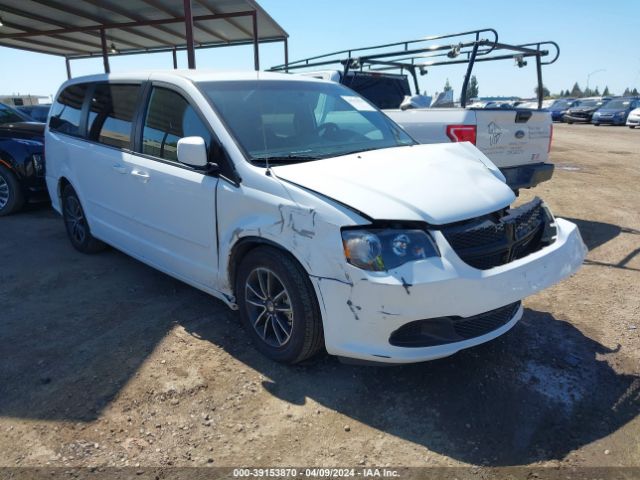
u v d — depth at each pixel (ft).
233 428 8.80
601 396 9.58
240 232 10.33
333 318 9.05
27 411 9.20
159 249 13.16
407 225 8.75
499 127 18.47
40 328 12.30
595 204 25.98
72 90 17.43
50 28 41.16
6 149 22.91
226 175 10.77
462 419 8.97
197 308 13.34
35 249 18.51
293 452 8.25
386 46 23.49
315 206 9.11
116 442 8.45
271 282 10.32
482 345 11.35
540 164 20.47
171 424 8.89
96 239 17.24
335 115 13.50
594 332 12.04
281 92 12.96
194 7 35.04
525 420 8.93
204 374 10.34
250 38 44.24
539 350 11.19
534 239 10.58
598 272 16.05
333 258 8.79
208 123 11.32
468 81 20.34
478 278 8.67
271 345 10.65
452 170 10.45
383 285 8.35
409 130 18.70
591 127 93.25
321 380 10.12
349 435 8.63
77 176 16.20
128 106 14.02
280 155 10.99
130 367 10.59
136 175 13.15
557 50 23.12
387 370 10.42
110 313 13.10
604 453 8.17
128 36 43.80
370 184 9.37
